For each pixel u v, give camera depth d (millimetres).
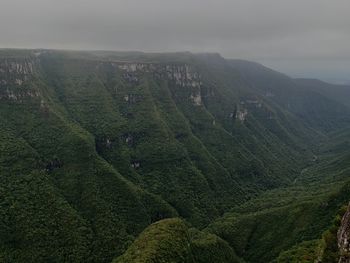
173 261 161500
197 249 190375
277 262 170250
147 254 158375
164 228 185750
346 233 79562
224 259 198625
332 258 81625
